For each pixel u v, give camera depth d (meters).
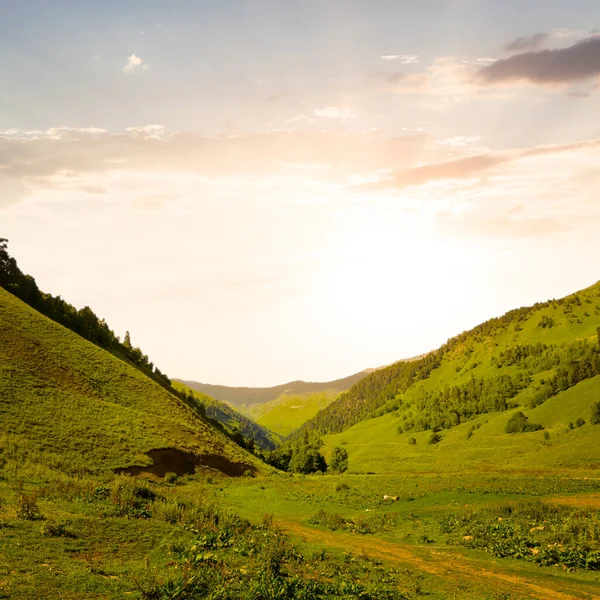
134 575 14.25
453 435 179.12
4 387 48.06
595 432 108.94
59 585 12.66
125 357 118.88
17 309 73.00
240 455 73.06
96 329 116.06
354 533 30.91
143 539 18.91
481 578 19.91
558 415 144.00
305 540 27.00
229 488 51.38
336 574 19.03
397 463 134.25
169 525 21.61
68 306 112.94
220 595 13.33
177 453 55.56
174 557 17.06
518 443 126.62
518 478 64.94
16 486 25.36
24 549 15.05
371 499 46.84
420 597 17.00
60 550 15.72
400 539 28.97
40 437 42.06
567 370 172.75
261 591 14.02
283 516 37.03
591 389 147.88
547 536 25.69
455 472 90.50
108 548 17.05
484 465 102.31
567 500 41.97
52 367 59.59
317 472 98.44
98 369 69.19
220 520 24.55
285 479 67.06
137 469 46.34
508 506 33.94
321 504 43.88
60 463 37.44
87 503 23.22
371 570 20.39
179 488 46.00
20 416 44.06
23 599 11.47
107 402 59.97
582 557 21.80
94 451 44.91
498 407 193.62
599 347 185.38
